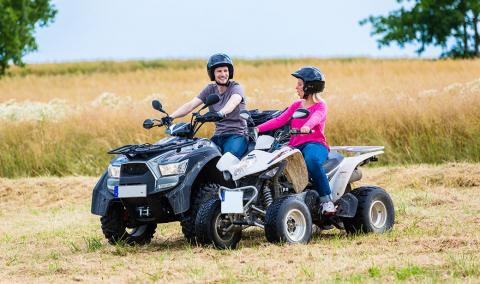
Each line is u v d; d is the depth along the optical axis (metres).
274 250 14.32
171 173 15.01
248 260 13.65
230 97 16.38
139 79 78.00
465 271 11.84
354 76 59.41
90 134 31.95
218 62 16.25
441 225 17.22
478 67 61.44
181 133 16.02
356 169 16.55
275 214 14.77
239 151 16.16
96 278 12.83
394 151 29.27
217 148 15.84
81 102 47.09
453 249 13.78
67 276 13.16
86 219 21.06
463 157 28.25
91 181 26.86
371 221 16.33
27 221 21.23
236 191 14.60
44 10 98.56
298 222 15.20
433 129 29.45
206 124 30.66
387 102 32.31
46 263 14.62
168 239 17.33
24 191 26.00
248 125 16.72
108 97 40.56
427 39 100.56
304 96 15.70
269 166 14.84
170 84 63.50
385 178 25.11
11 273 13.70
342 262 13.02
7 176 30.52
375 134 29.66
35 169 30.52
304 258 13.55
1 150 31.09
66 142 31.52
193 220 15.19
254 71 76.81
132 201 15.20
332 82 53.28
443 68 65.50
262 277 12.23
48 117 34.28
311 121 15.17
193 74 79.69
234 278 12.18
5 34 93.06
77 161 30.58
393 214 16.80
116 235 15.96
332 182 15.88
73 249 16.27
